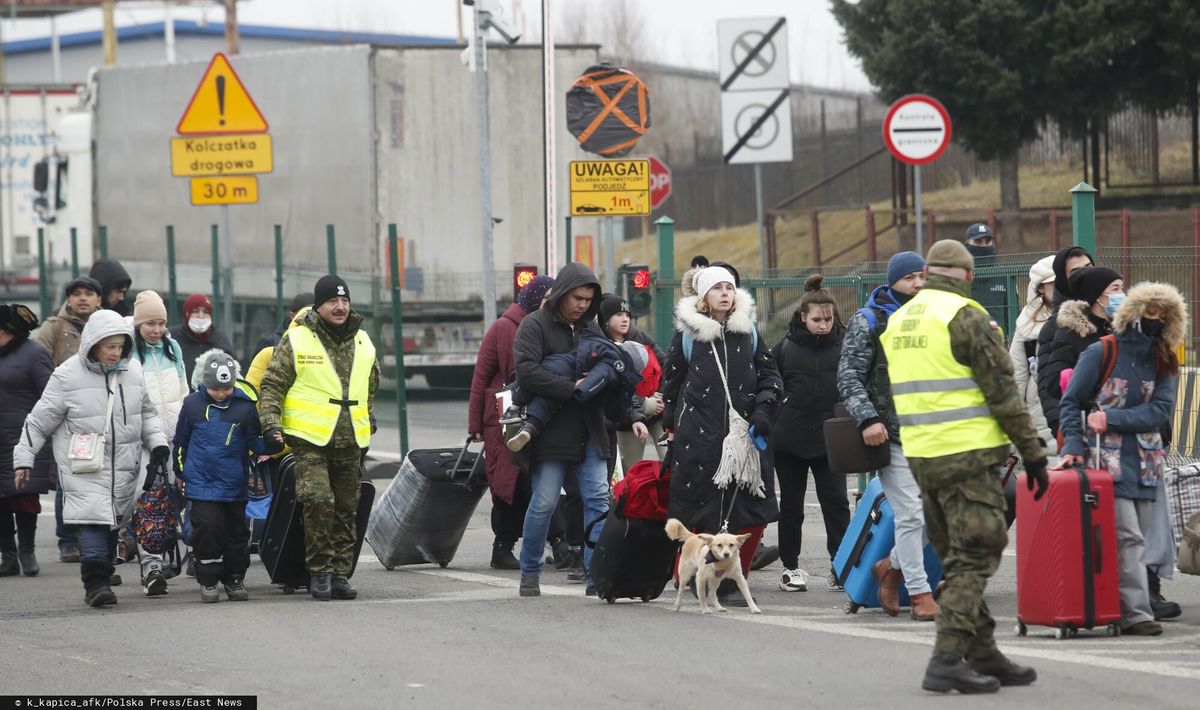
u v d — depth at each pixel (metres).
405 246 98.44
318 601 41.38
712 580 37.88
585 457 41.09
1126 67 122.31
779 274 67.38
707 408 38.44
